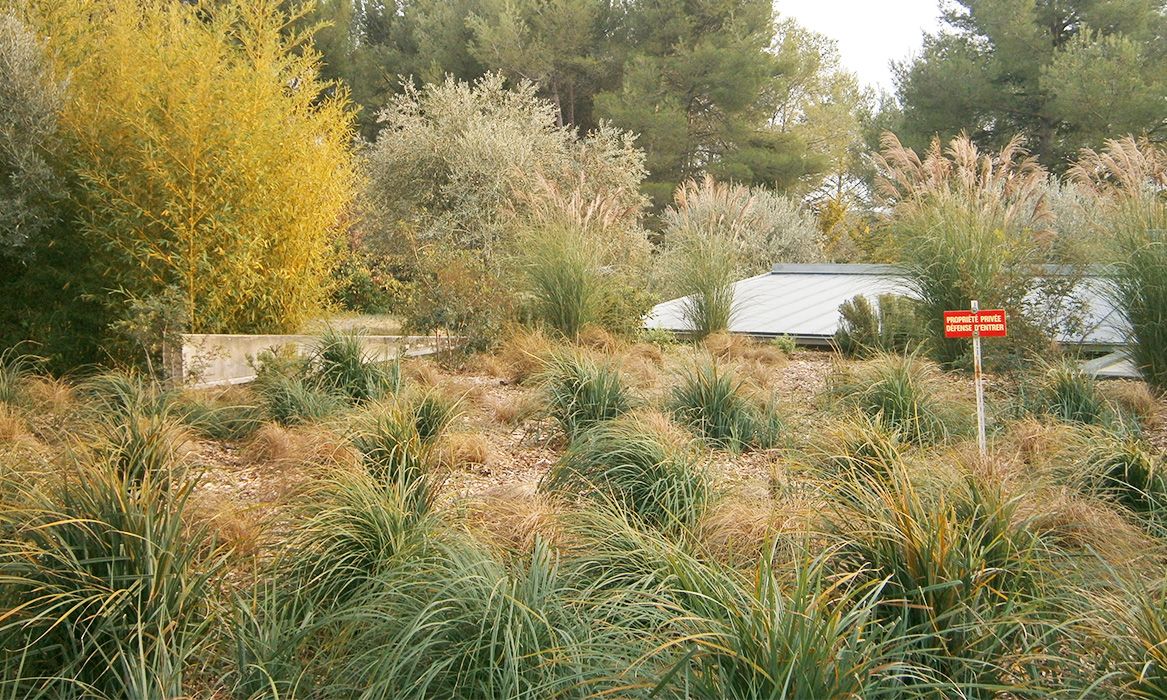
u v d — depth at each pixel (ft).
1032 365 30.89
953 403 24.89
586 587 12.62
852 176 147.33
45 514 11.91
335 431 21.07
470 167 61.57
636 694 9.30
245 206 32.37
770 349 39.27
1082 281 33.14
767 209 86.53
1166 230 29.58
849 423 19.86
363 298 64.44
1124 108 83.10
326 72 100.12
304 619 11.89
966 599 10.92
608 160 66.95
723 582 10.91
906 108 99.66
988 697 10.21
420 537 13.39
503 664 10.30
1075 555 13.35
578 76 113.91
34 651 10.66
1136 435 21.20
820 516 13.57
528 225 45.39
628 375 27.66
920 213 36.24
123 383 24.54
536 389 26.40
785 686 8.57
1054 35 96.17
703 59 104.68
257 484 19.76
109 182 30.58
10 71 28.63
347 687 10.49
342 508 13.66
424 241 59.82
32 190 29.07
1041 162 94.27
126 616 11.07
